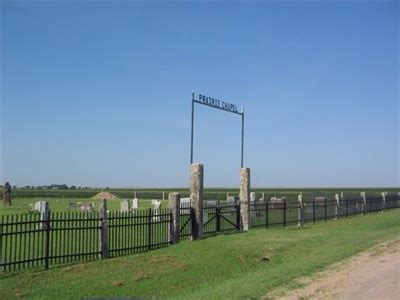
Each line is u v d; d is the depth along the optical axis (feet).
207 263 48.75
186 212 62.75
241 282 38.24
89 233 54.08
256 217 85.51
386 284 34.81
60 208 143.64
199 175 64.13
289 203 89.30
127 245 53.31
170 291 39.32
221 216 71.77
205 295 34.65
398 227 82.28
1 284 37.14
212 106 78.02
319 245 56.85
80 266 43.83
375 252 49.32
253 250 54.75
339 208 107.34
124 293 37.86
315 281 36.17
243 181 76.89
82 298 36.01
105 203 48.85
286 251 54.54
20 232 40.63
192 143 73.72
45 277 39.88
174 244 57.57
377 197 130.21
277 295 32.19
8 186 159.02
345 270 40.19
